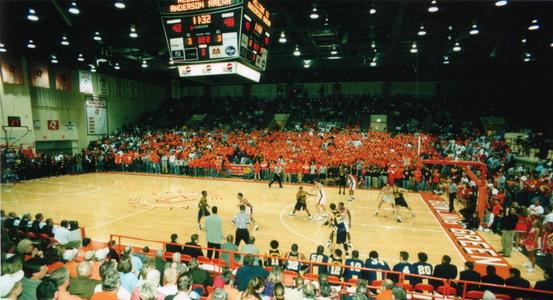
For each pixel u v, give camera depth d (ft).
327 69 128.26
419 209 55.67
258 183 79.97
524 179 54.65
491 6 55.93
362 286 17.65
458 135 109.29
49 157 88.12
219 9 38.73
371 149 91.50
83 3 57.31
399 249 37.55
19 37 75.10
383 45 86.84
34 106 97.30
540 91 112.37
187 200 60.49
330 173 77.20
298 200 48.98
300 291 18.31
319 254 27.43
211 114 144.87
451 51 90.79
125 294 15.33
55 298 12.41
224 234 42.60
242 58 39.78
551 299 22.03
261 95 157.28
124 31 73.26
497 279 23.77
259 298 15.05
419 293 23.17
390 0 54.49
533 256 32.27
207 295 20.43
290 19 64.49
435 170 69.36
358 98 141.08
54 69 102.12
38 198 61.41
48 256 23.58
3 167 77.46
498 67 111.65
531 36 72.84
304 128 124.47
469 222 44.78
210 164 87.30
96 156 97.81
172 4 40.57
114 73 123.24
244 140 106.83
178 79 150.20
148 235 41.57
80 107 111.14
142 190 69.72
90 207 54.85
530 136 86.84
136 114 137.49
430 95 140.36
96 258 23.62
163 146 103.65
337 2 56.90
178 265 21.25
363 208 55.93
